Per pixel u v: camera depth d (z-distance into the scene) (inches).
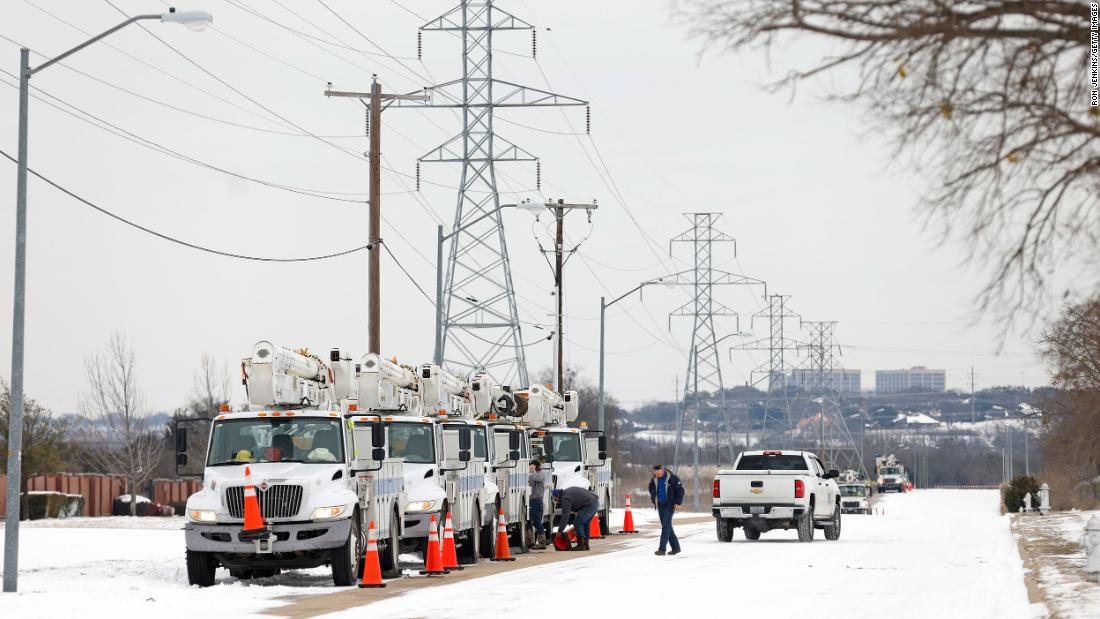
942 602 2743.6
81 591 3009.4
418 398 4124.0
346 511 3161.9
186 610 2620.6
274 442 3262.8
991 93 1535.4
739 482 5064.0
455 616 2450.8
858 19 1489.9
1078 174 1583.4
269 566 3203.7
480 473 4185.5
